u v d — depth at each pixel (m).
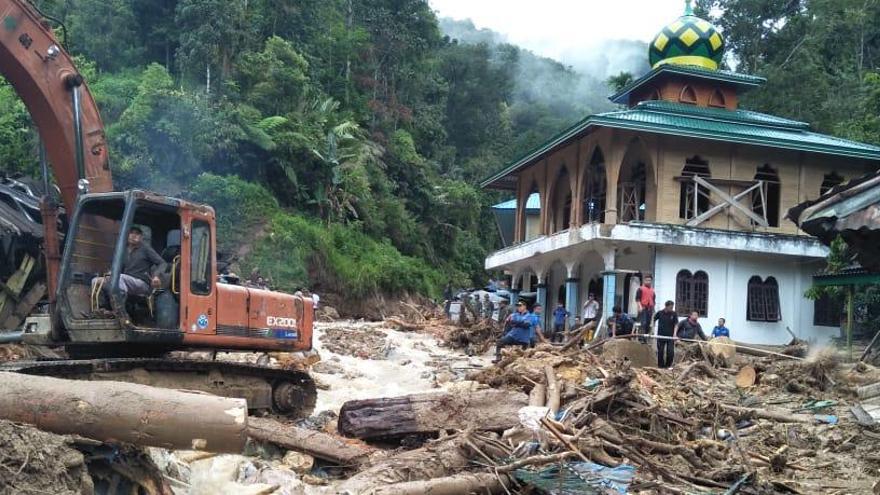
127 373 9.67
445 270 55.97
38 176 31.50
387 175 55.00
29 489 5.42
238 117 40.38
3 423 5.73
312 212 44.50
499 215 47.16
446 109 77.88
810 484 10.78
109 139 36.47
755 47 53.25
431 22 67.31
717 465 11.10
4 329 15.80
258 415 11.55
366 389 15.63
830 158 28.66
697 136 26.50
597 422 11.25
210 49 41.66
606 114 27.20
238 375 11.20
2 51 10.53
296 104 46.53
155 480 6.86
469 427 10.51
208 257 10.32
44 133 10.96
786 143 27.25
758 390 16.59
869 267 8.12
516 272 36.41
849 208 7.55
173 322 9.80
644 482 9.48
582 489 8.67
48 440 5.88
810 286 27.72
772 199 28.62
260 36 48.91
